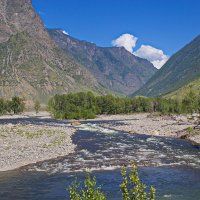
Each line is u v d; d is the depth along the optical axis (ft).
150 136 291.58
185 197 109.50
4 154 177.27
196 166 161.68
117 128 367.45
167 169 155.12
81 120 537.65
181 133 298.15
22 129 300.81
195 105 554.87
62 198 106.22
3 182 127.03
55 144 217.15
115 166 159.43
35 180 130.21
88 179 51.67
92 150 206.28
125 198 48.67
